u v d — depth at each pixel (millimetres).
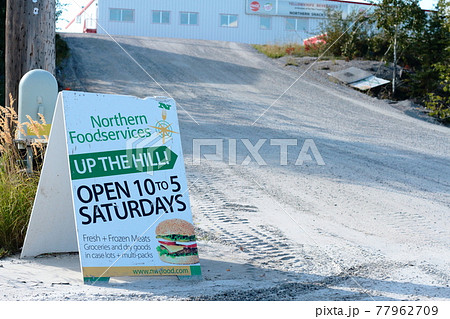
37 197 4672
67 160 4594
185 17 36531
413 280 4547
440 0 21031
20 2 6527
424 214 7285
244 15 37500
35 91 5930
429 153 12414
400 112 18719
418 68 23688
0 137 5781
